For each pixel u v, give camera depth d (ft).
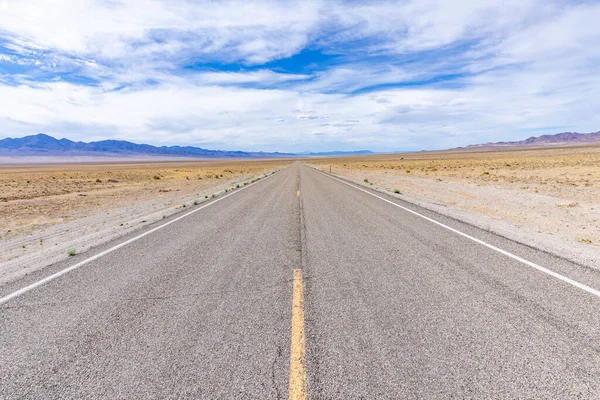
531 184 62.39
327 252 19.56
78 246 23.17
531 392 7.52
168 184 93.40
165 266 17.75
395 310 11.76
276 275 15.76
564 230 24.89
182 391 7.80
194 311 12.11
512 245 20.31
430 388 7.69
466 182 69.56
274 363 8.77
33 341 10.36
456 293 13.16
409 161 266.16
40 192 72.23
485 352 9.09
